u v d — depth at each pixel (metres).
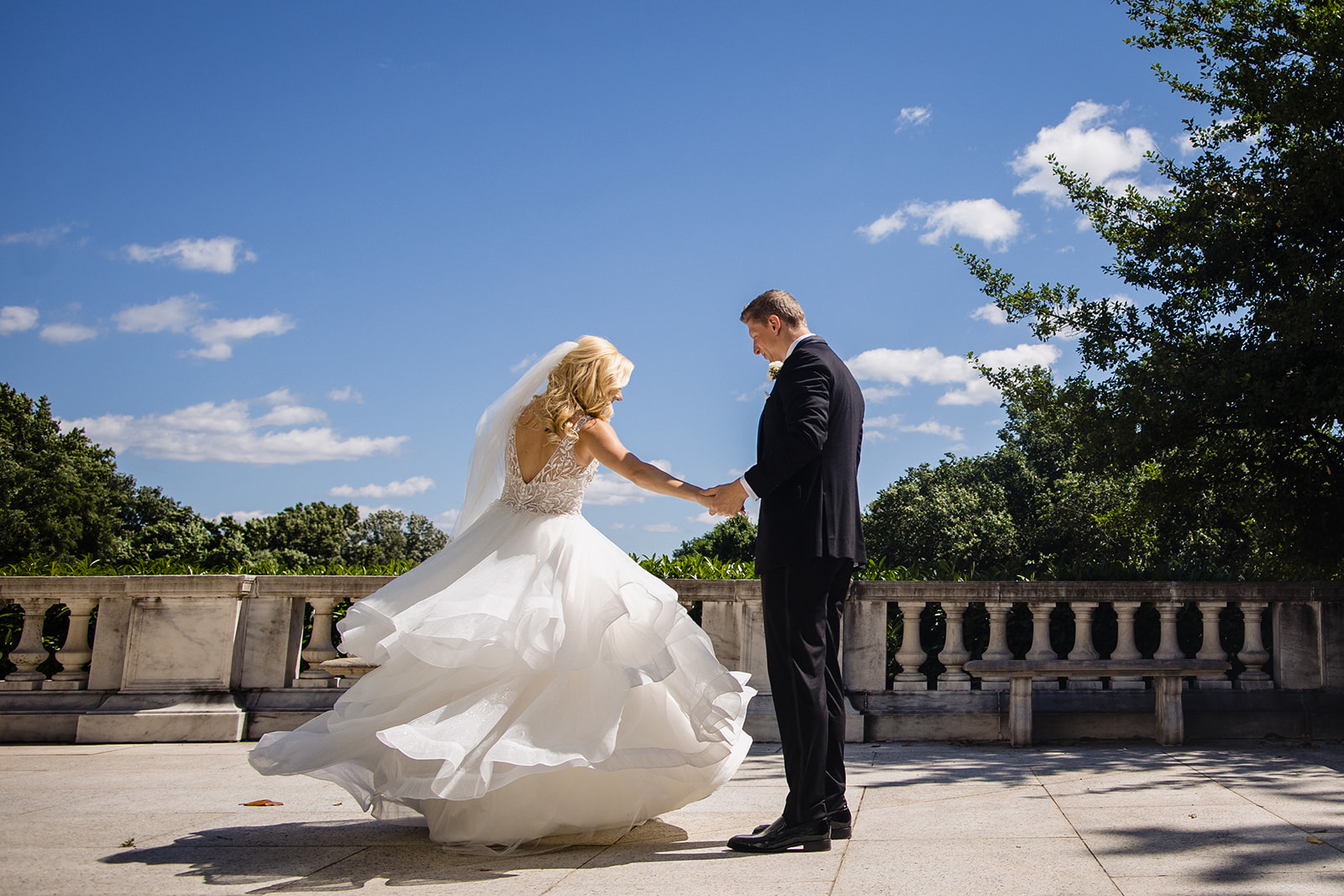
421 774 3.14
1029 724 5.95
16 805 4.25
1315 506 6.51
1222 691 6.34
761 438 3.45
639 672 3.20
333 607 7.12
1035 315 7.31
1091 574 7.04
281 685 6.88
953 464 46.78
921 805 4.04
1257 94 6.48
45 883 2.85
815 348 3.42
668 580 6.73
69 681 6.95
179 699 6.68
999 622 6.66
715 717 3.23
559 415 3.60
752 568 7.23
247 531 75.88
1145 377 6.49
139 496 70.44
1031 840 3.31
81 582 6.98
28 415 52.78
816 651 3.28
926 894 2.64
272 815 4.00
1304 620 6.41
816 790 3.21
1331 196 6.09
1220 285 6.83
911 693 6.54
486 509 3.89
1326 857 2.94
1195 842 3.19
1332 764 4.94
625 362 3.79
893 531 41.06
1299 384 5.95
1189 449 6.76
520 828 3.22
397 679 3.39
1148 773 4.76
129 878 2.93
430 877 2.93
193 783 4.87
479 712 3.16
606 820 3.33
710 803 4.25
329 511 81.75
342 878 2.91
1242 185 6.62
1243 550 16.39
